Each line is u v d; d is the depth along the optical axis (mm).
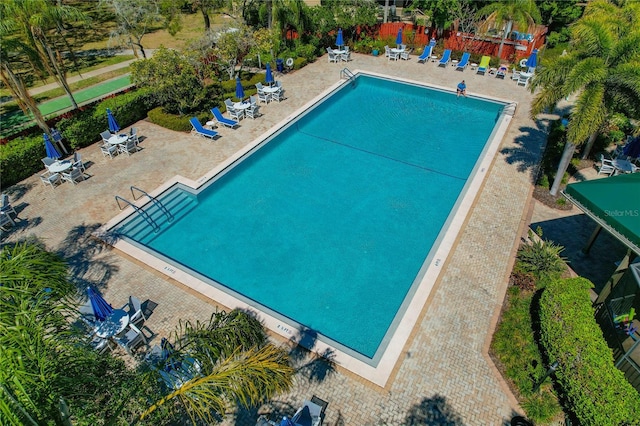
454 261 14336
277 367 7375
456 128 23375
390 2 43750
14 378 5590
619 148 19172
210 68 26312
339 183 18969
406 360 11273
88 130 20844
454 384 10734
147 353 11461
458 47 31734
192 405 6734
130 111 22531
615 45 14312
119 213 16844
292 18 29531
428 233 16266
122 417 6887
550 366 9891
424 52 30359
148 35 37594
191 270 14391
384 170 19828
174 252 15617
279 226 16688
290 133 22781
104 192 17969
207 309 12898
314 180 19188
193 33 38156
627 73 13641
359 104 26125
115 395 7137
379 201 17891
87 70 29859
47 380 6297
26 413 5242
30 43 18531
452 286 13414
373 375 10930
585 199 12312
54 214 16828
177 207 17547
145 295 13383
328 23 31688
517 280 13492
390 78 28328
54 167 18172
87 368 7211
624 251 14805
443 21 31531
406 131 23125
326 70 29609
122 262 14641
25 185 18469
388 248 15641
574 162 19031
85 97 25844
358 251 15539
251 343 8289
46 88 27047
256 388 7273
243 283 14414
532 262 13812
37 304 6746
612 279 11797
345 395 10508
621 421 8922
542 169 18656
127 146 20188
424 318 12375
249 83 26156
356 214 17219
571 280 12141
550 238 15398
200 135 21812
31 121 23375
